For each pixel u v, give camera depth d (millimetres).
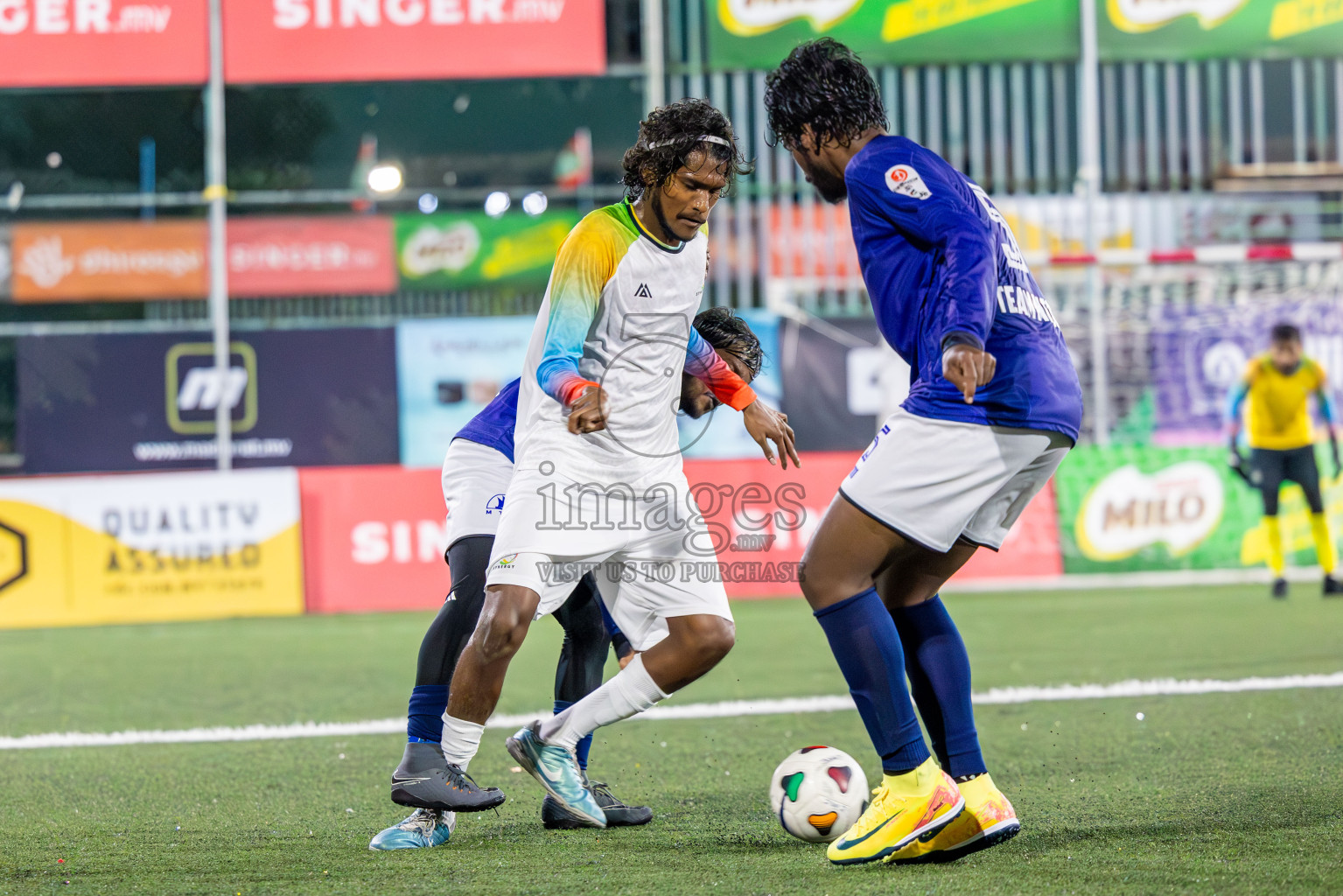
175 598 32188
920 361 10109
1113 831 10734
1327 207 37500
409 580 33000
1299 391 30703
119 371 37438
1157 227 37656
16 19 33125
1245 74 37219
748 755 15141
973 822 9945
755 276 37312
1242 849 9961
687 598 10781
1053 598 32125
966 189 10031
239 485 32531
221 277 33188
